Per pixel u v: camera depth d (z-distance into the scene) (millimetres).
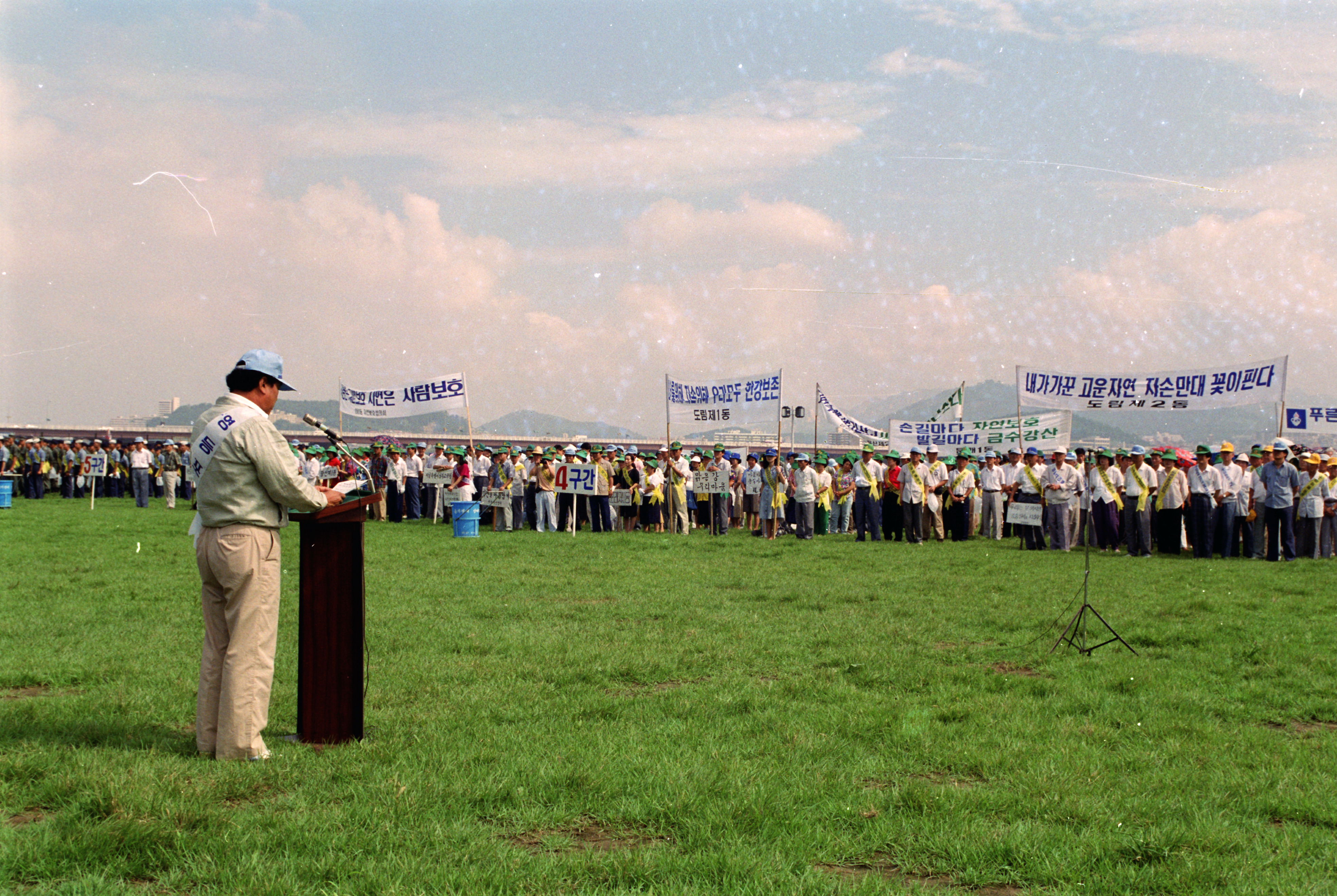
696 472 26891
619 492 26516
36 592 12594
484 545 20469
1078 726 6742
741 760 5793
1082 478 21984
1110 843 4566
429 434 114938
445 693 7531
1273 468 19547
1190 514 21531
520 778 5348
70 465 41125
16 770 5289
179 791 4934
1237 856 4461
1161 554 21188
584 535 24672
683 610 11703
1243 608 12305
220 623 5797
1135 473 20516
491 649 9305
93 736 6109
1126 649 9602
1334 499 20359
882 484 24125
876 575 15594
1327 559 19906
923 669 8531
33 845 4227
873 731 6570
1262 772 5727
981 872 4297
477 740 6172
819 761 5840
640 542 22000
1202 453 20266
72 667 8188
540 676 8195
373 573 15023
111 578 13938
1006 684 8008
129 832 4344
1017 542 24531
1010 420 28391
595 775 5379
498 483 26906
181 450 35750
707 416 27172
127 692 7324
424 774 5383
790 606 12164
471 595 12781
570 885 4055
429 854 4301
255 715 5676
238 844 4336
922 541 23781
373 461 29172
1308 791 5402
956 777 5703
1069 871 4270
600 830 4777
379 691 7539
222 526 5613
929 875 4355
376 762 5633
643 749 5973
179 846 4301
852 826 4840
